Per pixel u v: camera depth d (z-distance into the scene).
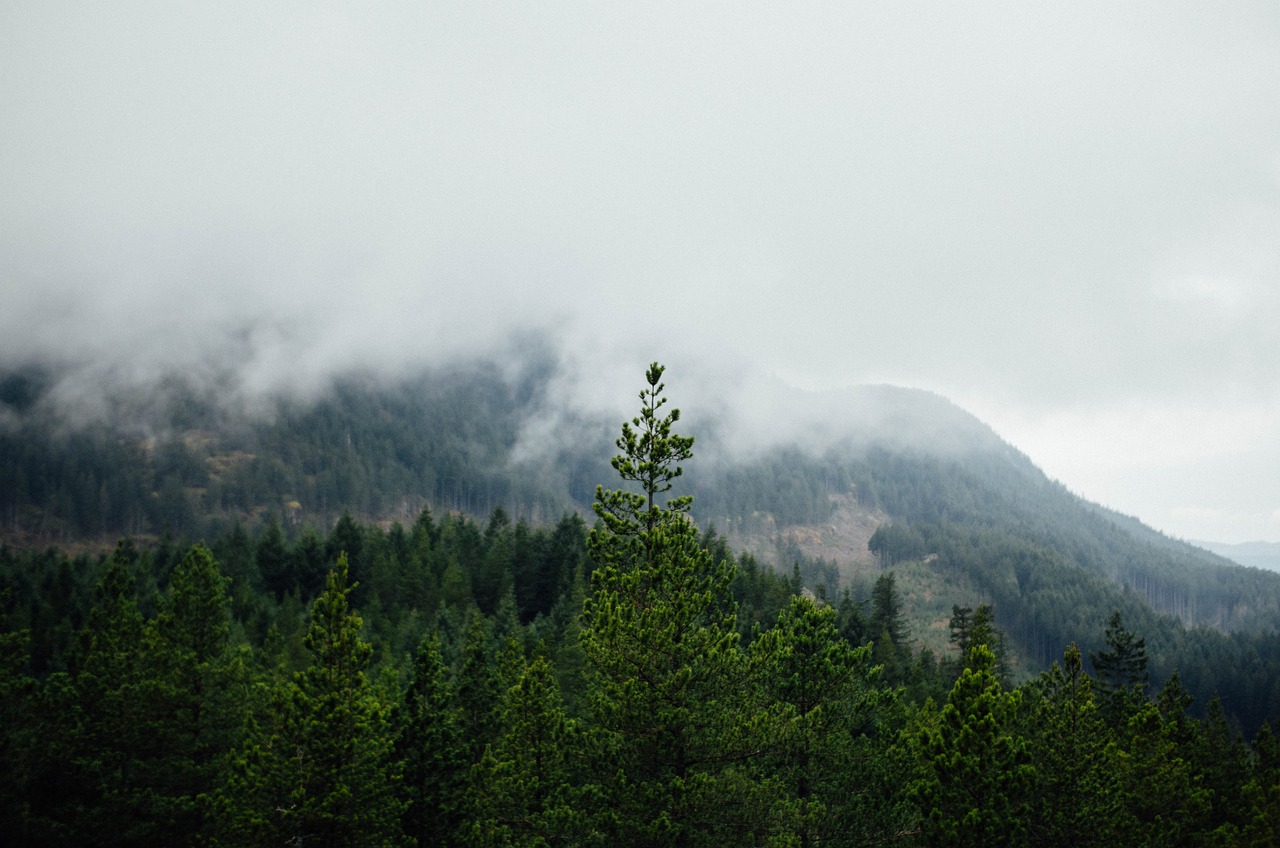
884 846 22.12
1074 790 22.97
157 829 25.42
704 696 20.66
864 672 28.11
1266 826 23.70
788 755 22.89
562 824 19.31
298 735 21.73
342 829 21.39
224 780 27.31
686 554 21.55
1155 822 24.80
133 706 27.19
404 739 25.28
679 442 21.44
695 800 18.86
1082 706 24.48
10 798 22.78
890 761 26.03
